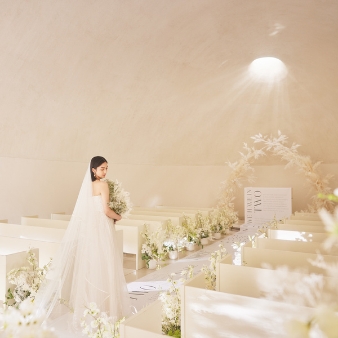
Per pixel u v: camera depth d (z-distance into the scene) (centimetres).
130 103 977
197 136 1249
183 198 1328
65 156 956
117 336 236
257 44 838
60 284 389
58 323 362
